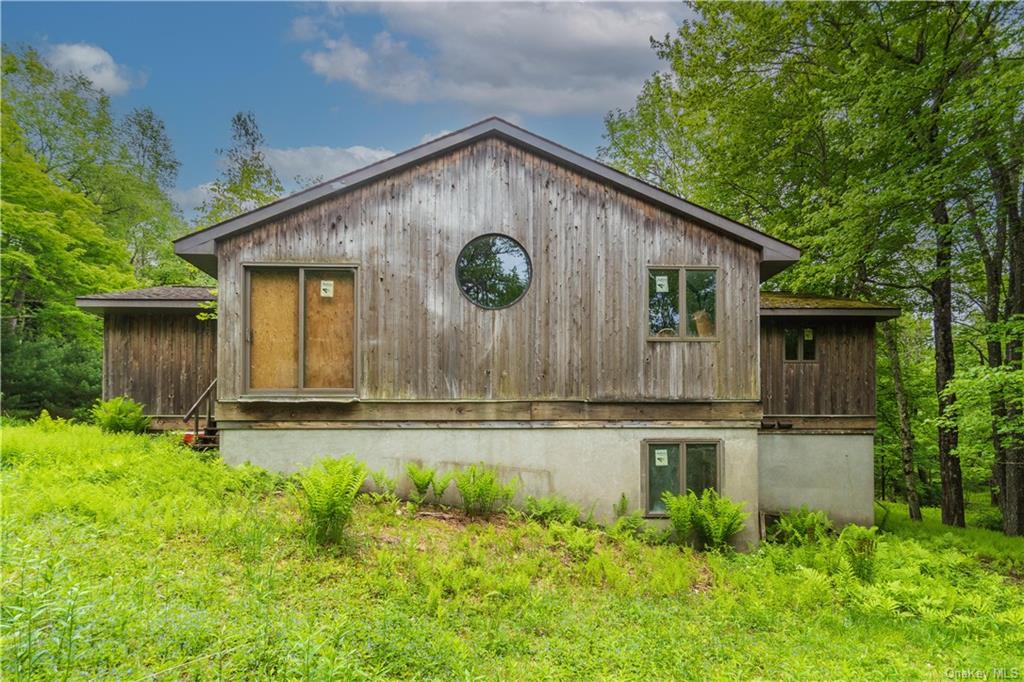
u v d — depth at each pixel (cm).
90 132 2650
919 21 1317
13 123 1855
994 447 1295
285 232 893
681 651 530
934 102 1224
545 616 573
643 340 932
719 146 1803
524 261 933
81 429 1079
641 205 944
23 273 1862
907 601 720
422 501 866
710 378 932
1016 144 1078
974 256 1320
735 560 843
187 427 1283
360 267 903
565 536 803
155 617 407
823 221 1370
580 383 924
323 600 520
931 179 1173
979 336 1504
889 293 1559
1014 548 1120
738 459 929
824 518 1141
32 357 1816
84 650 345
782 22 1530
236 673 362
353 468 762
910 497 1516
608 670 479
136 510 634
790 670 514
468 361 916
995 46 1079
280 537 640
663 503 927
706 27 1748
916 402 1762
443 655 455
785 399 1291
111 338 1288
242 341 880
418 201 918
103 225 2659
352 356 904
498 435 917
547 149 923
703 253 944
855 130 1291
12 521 546
